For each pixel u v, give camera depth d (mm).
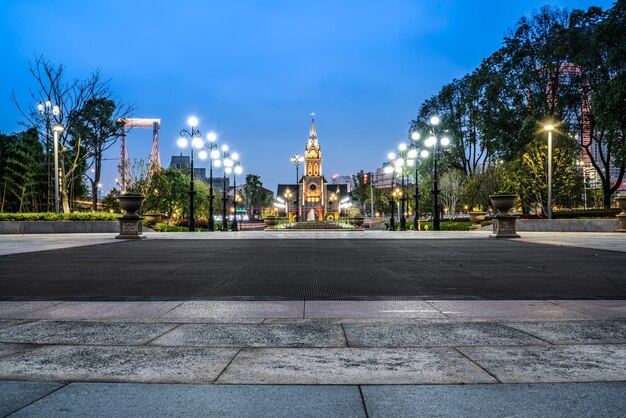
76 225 31719
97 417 2840
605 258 13031
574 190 44656
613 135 43062
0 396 3184
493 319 5578
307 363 3893
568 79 46562
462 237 25438
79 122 42719
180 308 6348
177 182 73938
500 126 49875
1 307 6453
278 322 5457
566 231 31781
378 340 4637
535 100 47375
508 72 48750
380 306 6441
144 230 37781
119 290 7957
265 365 3842
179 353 4203
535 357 4039
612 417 2816
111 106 45250
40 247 18109
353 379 3508
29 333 4973
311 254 14875
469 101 56594
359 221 59375
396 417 2832
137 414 2883
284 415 2869
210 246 18766
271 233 35312
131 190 49844
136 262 12484
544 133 43500
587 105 45781
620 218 27750
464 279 9125
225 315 5891
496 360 3959
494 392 3234
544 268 10812
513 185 43594
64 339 4723
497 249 16516
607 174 46594
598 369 3713
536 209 46656
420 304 6578
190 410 2947
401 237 25859
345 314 5922
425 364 3859
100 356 4113
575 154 44406
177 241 22344
